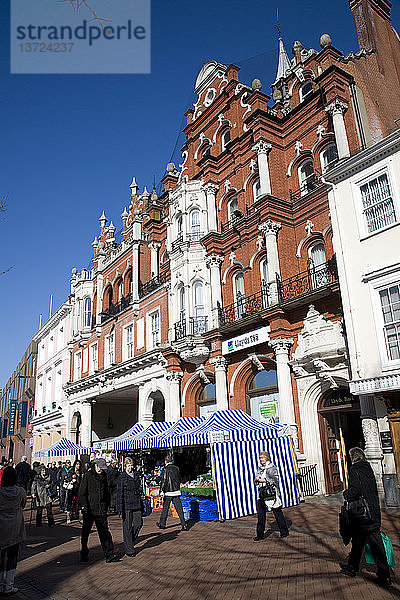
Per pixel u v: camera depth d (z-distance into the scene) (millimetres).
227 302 22297
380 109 19922
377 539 6555
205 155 24641
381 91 20531
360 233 14445
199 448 22812
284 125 21766
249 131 22078
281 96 23328
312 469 16250
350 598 6051
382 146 14086
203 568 8078
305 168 20875
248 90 23953
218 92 26906
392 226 13648
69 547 11070
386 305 13492
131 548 9477
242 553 8914
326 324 16562
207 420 16375
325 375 16266
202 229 23875
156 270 29531
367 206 14594
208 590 6844
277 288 18766
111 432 35031
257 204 20188
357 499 6699
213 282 22594
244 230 21688
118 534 12539
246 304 20766
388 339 13281
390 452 13352
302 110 20938
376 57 21156
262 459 10359
